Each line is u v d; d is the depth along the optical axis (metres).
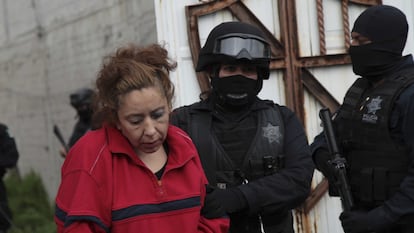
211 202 2.60
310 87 5.30
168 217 2.43
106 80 2.39
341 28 5.34
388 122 3.19
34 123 10.54
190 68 5.07
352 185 3.37
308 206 5.25
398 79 3.24
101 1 7.51
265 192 3.14
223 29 3.33
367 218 3.17
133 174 2.44
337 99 5.33
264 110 3.35
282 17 5.25
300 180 3.21
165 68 2.49
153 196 2.43
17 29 10.80
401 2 5.40
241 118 3.30
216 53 3.28
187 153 2.52
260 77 3.34
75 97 7.58
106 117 2.47
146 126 2.36
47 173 10.12
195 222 2.47
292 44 5.28
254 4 5.22
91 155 2.43
